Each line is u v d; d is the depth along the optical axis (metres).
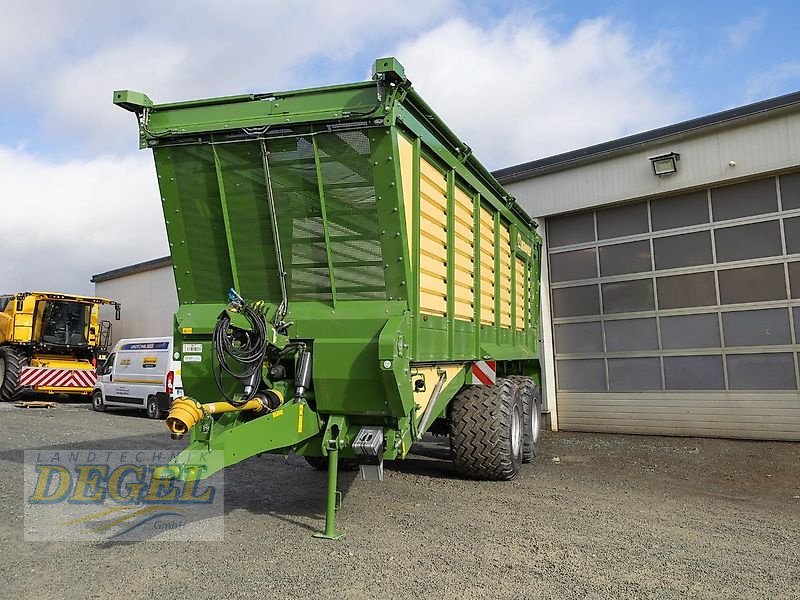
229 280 5.36
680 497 6.20
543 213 12.29
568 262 12.23
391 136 4.60
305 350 4.95
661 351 11.11
